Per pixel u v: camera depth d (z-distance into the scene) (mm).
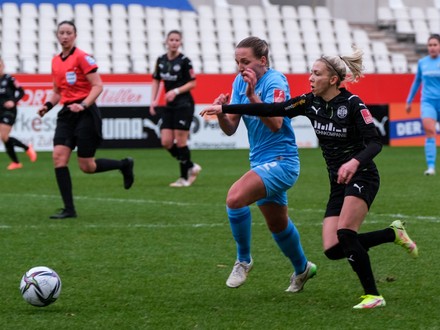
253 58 18547
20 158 61438
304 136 69938
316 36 83812
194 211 31703
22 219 29859
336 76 16922
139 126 66125
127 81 65750
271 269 21203
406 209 31781
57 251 23656
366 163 16281
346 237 16719
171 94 40219
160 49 78000
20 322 16109
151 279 20062
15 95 52062
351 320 15977
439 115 45625
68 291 18797
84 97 29641
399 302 17422
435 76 44594
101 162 31328
